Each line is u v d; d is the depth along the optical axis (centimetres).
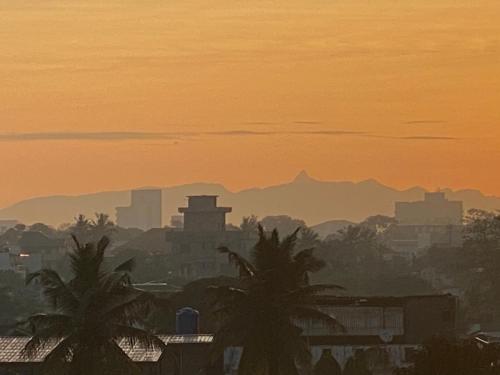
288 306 18325
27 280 17425
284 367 18488
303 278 18625
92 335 17238
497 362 16988
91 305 17288
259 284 18212
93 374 17288
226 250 18412
